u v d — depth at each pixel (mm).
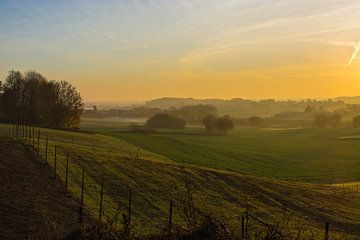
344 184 73312
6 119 106688
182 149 106125
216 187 52844
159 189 47094
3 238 26375
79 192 40000
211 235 11391
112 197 41375
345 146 137875
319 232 38000
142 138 116000
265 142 150250
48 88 114812
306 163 101125
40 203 34500
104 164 53812
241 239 11414
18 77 117375
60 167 47656
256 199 50625
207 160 92688
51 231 21609
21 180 40156
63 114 114938
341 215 48188
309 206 50625
